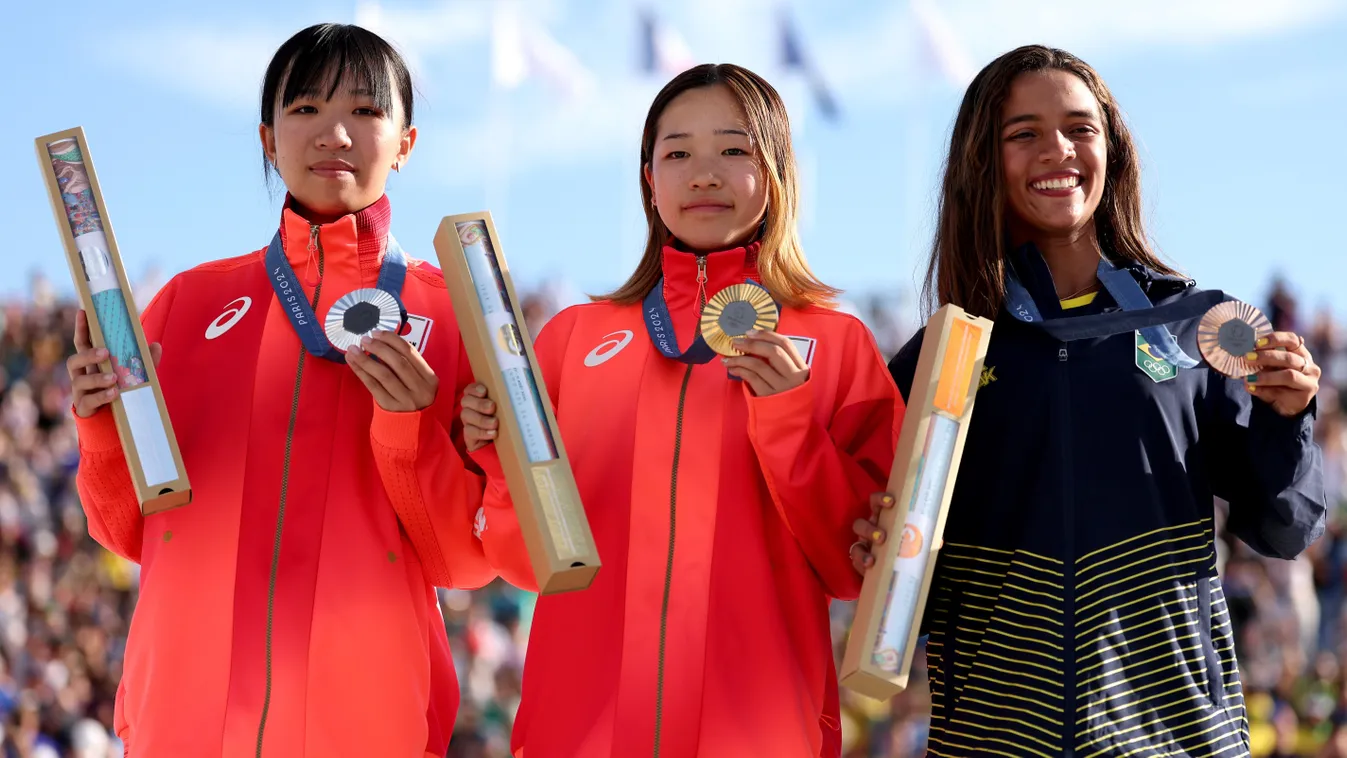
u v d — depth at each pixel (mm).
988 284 6496
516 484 5695
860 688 5523
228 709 6148
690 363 6371
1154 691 5949
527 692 6332
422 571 6602
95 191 6090
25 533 29359
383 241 6805
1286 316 31141
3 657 24266
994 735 6027
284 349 6578
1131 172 6801
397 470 6219
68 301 38562
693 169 6445
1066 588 6051
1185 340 6391
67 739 22984
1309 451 6098
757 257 6559
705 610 6105
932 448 5691
